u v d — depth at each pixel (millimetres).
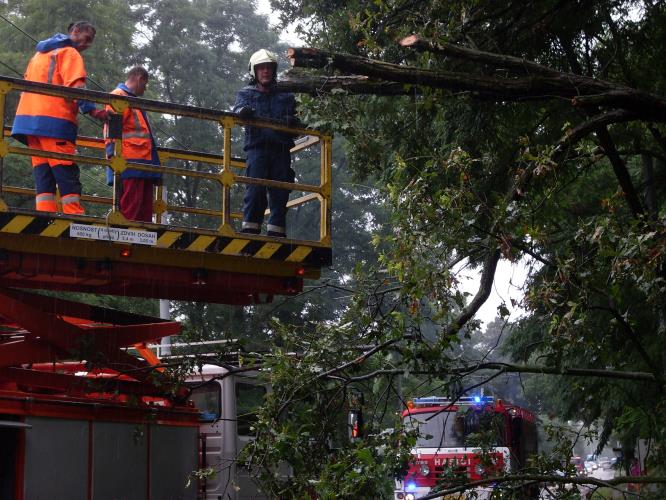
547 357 8062
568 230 12227
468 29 9664
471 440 8922
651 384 13188
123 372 8945
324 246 9133
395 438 7930
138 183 9305
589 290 7500
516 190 8016
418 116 10695
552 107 11180
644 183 13109
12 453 7754
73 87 8328
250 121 8836
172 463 9531
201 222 33125
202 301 9438
